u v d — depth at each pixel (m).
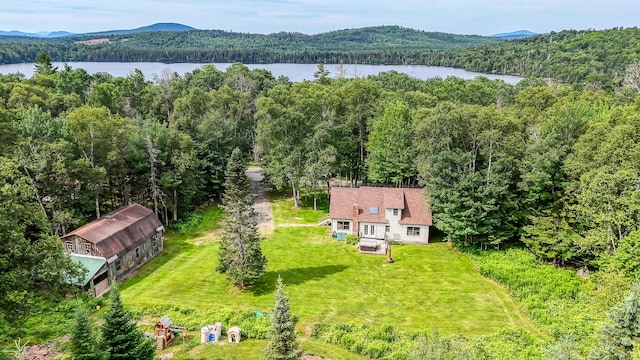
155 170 49.69
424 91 94.38
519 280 36.22
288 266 41.31
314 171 55.16
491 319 32.09
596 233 35.66
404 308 33.69
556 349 22.36
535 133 44.81
